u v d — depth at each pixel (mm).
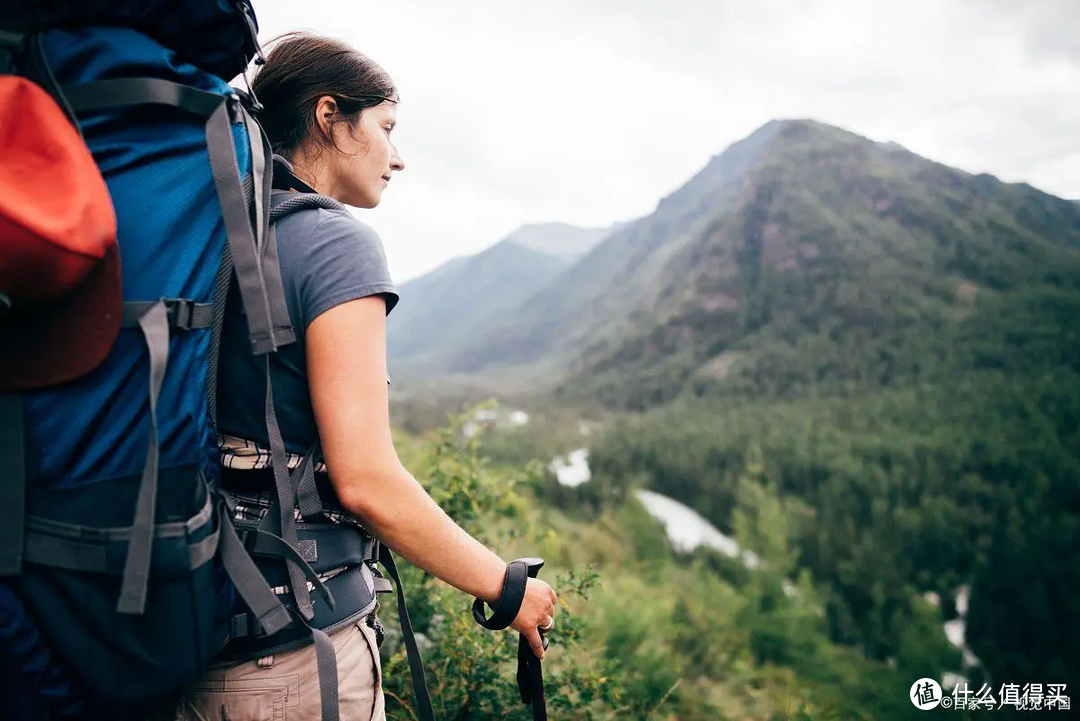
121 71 732
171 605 694
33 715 706
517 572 932
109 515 671
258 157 814
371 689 958
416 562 867
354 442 813
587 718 2738
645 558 11258
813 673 6117
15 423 663
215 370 765
